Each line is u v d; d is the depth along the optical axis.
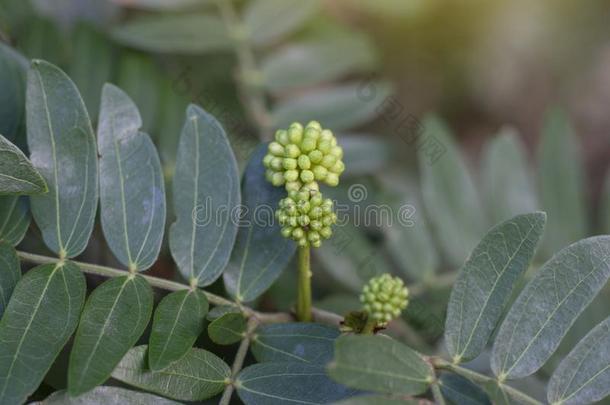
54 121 0.32
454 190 0.40
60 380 0.32
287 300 0.38
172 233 0.33
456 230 0.40
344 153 0.41
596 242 0.31
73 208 0.32
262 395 0.31
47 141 0.32
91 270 0.32
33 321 0.31
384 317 0.32
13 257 0.32
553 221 0.41
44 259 0.32
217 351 0.33
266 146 0.33
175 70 0.41
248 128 0.41
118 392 0.31
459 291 0.31
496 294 0.31
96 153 0.32
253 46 0.42
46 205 0.32
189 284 0.32
